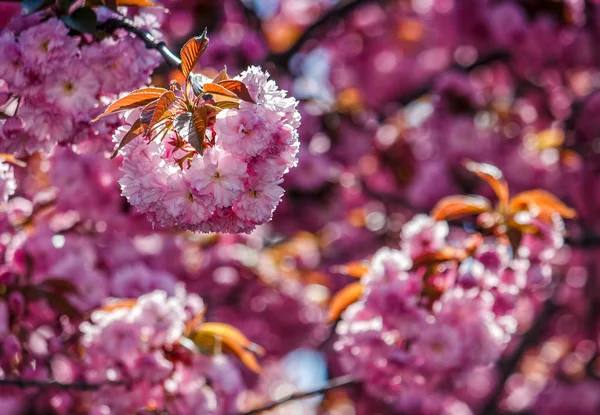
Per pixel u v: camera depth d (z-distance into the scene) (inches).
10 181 174.6
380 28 515.8
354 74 527.2
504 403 492.1
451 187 415.8
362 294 222.7
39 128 158.6
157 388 200.4
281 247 391.5
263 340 392.2
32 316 215.9
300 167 384.2
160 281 245.4
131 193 122.2
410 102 458.9
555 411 468.4
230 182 120.4
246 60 359.3
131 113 129.3
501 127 433.4
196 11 410.9
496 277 213.8
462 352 214.4
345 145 408.2
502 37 411.8
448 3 462.3
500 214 217.9
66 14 162.1
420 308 212.7
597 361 492.1
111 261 278.4
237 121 120.9
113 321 199.0
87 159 253.9
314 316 398.6
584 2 408.2
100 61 158.6
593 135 444.8
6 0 177.2
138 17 171.9
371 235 436.5
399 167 431.8
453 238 379.9
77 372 228.8
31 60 153.8
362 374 219.0
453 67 480.4
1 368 203.0
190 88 126.3
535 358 527.5
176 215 120.3
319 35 446.9
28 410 288.7
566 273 464.1
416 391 219.1
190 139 116.6
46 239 232.5
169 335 199.9
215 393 209.6
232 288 369.7
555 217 221.8
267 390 455.2
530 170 428.5
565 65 426.9
